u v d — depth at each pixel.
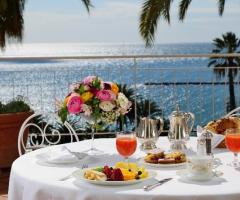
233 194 1.69
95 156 2.29
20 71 5.06
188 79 5.17
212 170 1.91
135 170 1.92
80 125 4.91
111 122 2.30
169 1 7.98
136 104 5.12
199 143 2.12
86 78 2.29
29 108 4.52
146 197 1.68
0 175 4.34
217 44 14.37
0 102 4.48
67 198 1.77
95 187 1.77
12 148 4.34
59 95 5.05
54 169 2.05
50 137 4.95
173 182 1.82
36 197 1.84
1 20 9.90
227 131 2.11
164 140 2.63
